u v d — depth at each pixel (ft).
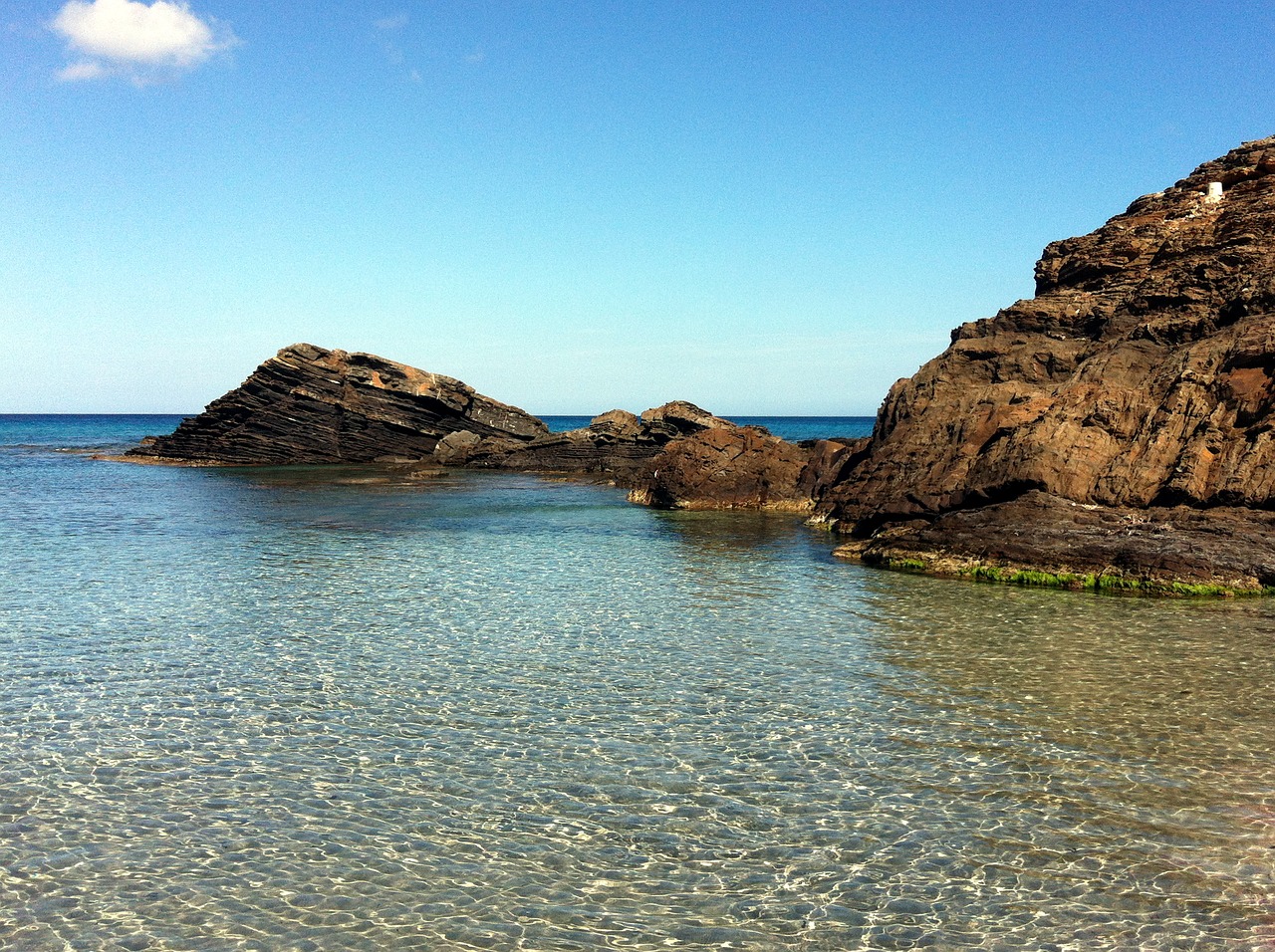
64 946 33.71
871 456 145.18
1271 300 107.34
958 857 40.01
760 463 177.78
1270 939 34.04
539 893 37.45
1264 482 95.25
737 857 40.19
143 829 42.55
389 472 266.77
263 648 72.28
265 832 42.37
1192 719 56.34
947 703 59.52
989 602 88.69
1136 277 128.98
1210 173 136.56
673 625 80.33
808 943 34.12
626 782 47.73
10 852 40.29
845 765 49.75
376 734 54.29
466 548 124.16
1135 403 108.88
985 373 134.00
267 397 293.23
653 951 33.65
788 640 75.20
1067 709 58.29
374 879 38.45
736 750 51.93
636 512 169.07
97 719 56.34
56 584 97.25
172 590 94.58
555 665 68.23
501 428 318.24
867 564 111.65
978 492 112.57
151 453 315.99
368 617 82.89
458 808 44.86
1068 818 43.55
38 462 305.12
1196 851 40.32
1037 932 34.65
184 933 34.60
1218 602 87.25
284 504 179.52
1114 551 94.99
